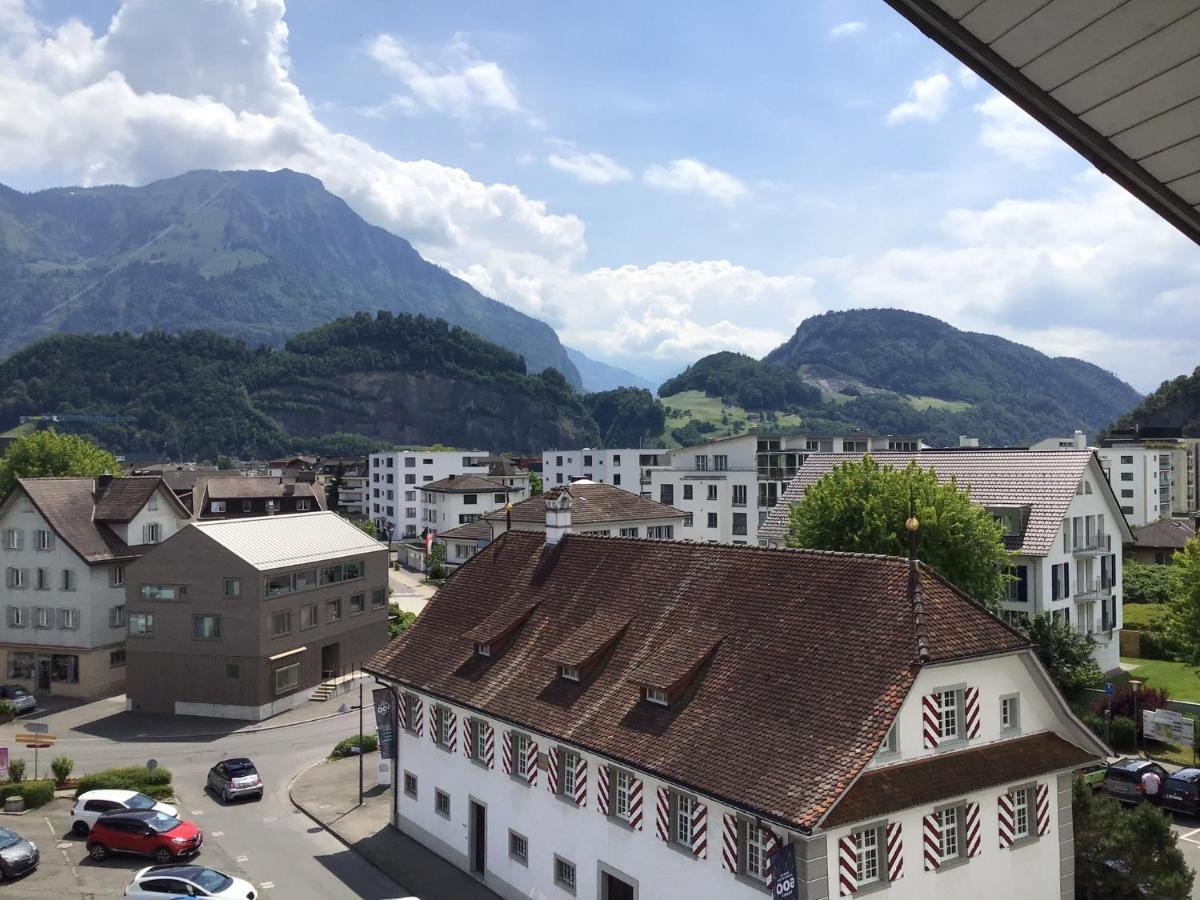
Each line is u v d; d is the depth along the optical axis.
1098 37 7.80
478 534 119.31
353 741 54.88
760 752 26.02
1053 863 28.30
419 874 37.38
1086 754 28.69
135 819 39.72
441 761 39.12
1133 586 89.38
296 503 127.44
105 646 71.12
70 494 74.19
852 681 26.19
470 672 37.81
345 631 72.38
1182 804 40.97
